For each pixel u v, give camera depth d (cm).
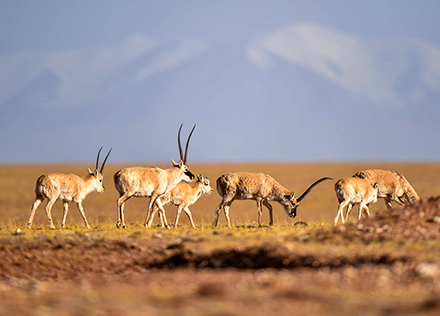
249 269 4250
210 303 2980
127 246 5291
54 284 3919
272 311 2778
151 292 3325
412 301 2895
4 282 4091
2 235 6184
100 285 3678
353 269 3722
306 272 3744
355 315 2652
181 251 4866
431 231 4862
